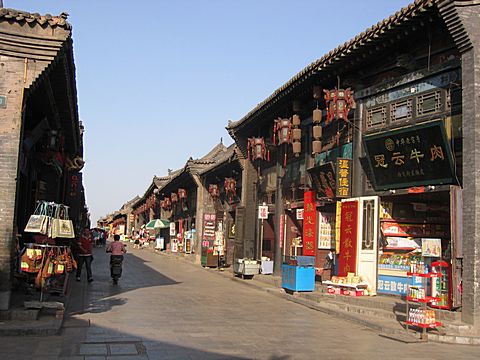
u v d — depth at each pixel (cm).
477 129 1062
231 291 1783
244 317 1200
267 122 2216
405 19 1178
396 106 1352
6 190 1003
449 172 1185
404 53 1313
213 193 3155
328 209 1797
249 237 2478
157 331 977
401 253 1432
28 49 1038
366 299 1320
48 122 1551
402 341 970
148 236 5953
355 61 1423
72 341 868
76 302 1322
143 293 1586
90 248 1866
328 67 1504
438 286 1134
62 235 1084
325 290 1557
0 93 1023
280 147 2111
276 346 884
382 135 1346
